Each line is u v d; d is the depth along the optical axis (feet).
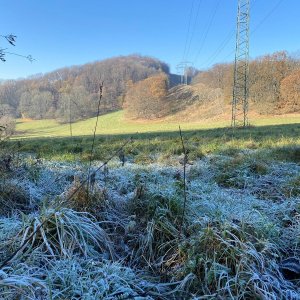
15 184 15.34
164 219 11.35
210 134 62.34
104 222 12.12
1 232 10.57
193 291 8.66
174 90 325.83
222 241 9.43
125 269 9.44
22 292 7.39
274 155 27.58
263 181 19.58
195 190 16.21
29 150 36.47
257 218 11.78
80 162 25.53
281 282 9.22
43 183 17.48
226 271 8.75
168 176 20.71
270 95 201.16
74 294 7.89
